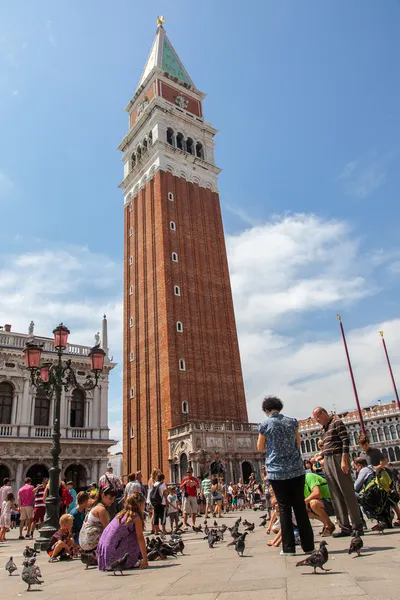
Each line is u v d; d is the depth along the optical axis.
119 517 9.76
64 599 6.76
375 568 6.79
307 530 8.74
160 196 64.75
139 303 63.78
